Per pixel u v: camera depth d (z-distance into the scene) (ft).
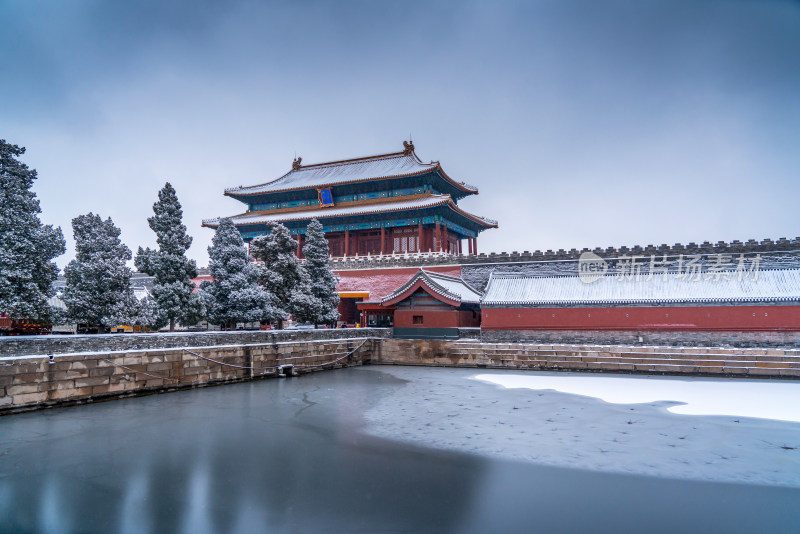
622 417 76.64
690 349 121.08
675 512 42.04
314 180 257.75
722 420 74.28
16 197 86.84
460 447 60.90
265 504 43.24
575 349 130.72
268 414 79.05
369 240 243.40
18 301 83.05
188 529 38.45
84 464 53.62
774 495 45.75
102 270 103.09
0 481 48.65
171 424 71.72
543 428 70.13
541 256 166.81
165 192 116.98
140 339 91.30
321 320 146.30
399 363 149.48
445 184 241.35
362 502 43.73
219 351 106.01
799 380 111.14
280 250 140.77
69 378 80.07
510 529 38.63
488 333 143.84
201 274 212.64
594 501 44.37
